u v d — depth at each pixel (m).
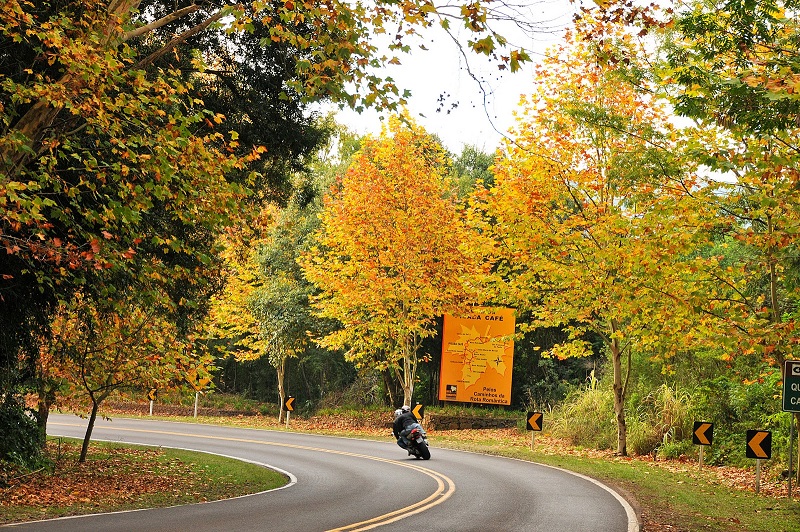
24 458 34.47
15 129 21.69
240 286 77.75
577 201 49.91
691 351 56.81
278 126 41.12
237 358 82.31
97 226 26.19
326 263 64.56
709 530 24.66
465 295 62.00
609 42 33.47
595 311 52.16
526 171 49.75
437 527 23.11
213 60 40.59
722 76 25.42
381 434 68.06
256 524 22.64
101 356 38.03
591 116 38.41
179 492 31.14
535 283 52.75
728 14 28.34
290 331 75.69
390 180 61.66
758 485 36.25
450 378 73.62
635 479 38.16
